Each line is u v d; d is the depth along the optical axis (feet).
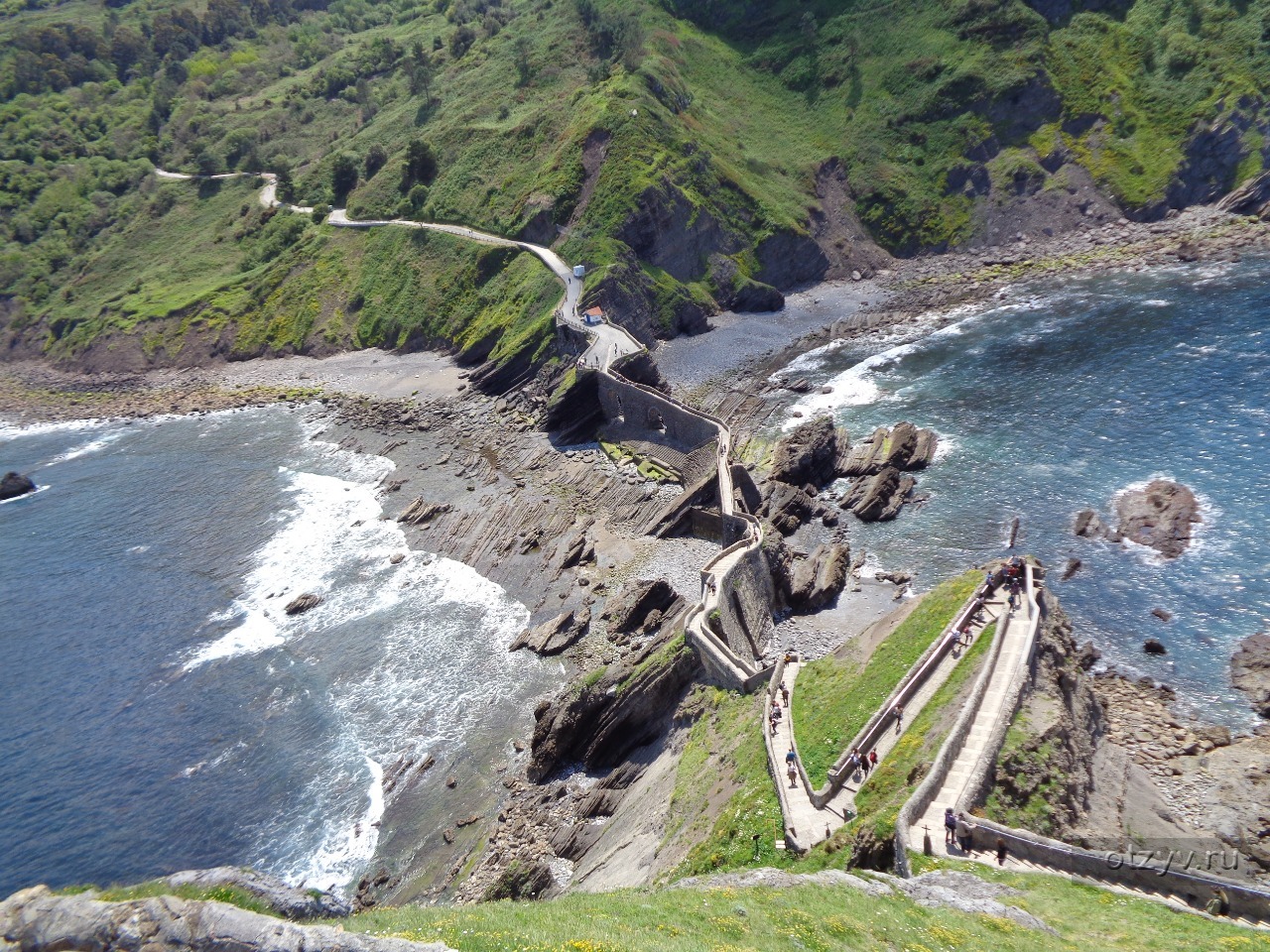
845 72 585.63
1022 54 538.88
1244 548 232.53
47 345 602.85
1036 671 147.84
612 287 431.02
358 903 180.86
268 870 191.11
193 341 550.77
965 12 563.07
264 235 610.24
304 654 260.83
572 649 247.50
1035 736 130.21
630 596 256.93
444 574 294.05
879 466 301.84
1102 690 194.39
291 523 341.00
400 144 630.74
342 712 235.40
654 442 342.44
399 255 529.86
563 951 81.87
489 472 355.15
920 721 137.90
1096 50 543.39
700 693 190.80
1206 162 500.74
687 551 280.92
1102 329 379.14
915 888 101.14
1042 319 404.77
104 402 518.37
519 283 465.88
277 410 464.24
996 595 168.66
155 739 232.94
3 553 341.41
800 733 152.56
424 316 496.64
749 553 234.99
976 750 124.67
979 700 135.33
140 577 314.76
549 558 290.56
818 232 521.24
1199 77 522.06
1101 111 523.29
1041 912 94.68
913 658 155.53
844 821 124.36
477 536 308.81
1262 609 212.84
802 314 470.39
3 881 193.77
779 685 173.47
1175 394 313.12
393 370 479.41
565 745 205.87
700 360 425.69
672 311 456.04
